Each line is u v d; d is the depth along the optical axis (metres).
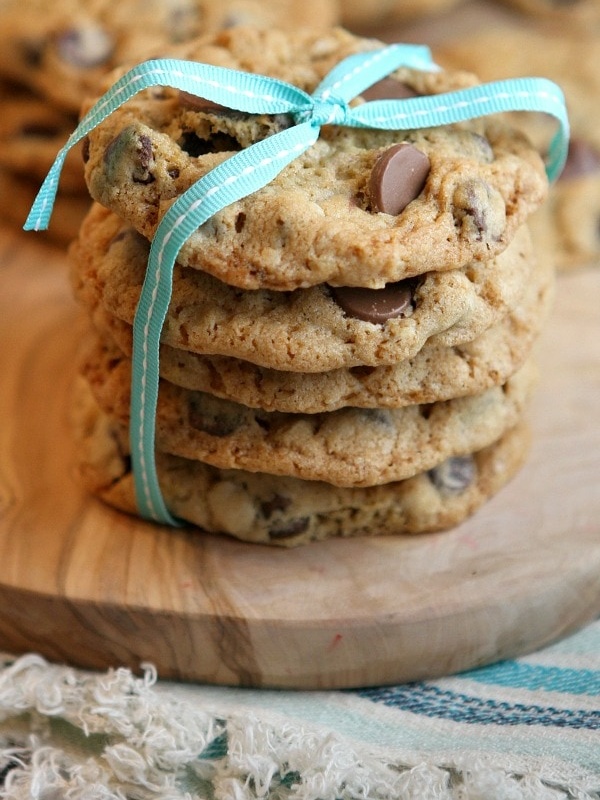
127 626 0.25
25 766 0.24
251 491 0.26
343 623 0.24
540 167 0.25
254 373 0.24
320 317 0.23
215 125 0.24
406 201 0.23
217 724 0.24
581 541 0.26
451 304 0.23
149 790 0.23
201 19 0.36
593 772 0.23
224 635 0.25
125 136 0.23
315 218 0.23
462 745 0.24
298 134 0.23
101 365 0.27
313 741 0.23
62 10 0.36
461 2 0.44
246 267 0.23
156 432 0.25
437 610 0.25
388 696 0.25
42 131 0.36
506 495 0.27
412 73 0.26
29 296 0.34
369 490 0.26
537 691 0.25
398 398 0.24
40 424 0.30
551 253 0.34
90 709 0.24
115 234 0.25
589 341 0.32
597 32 0.42
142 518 0.27
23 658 0.25
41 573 0.25
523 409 0.27
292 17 0.37
